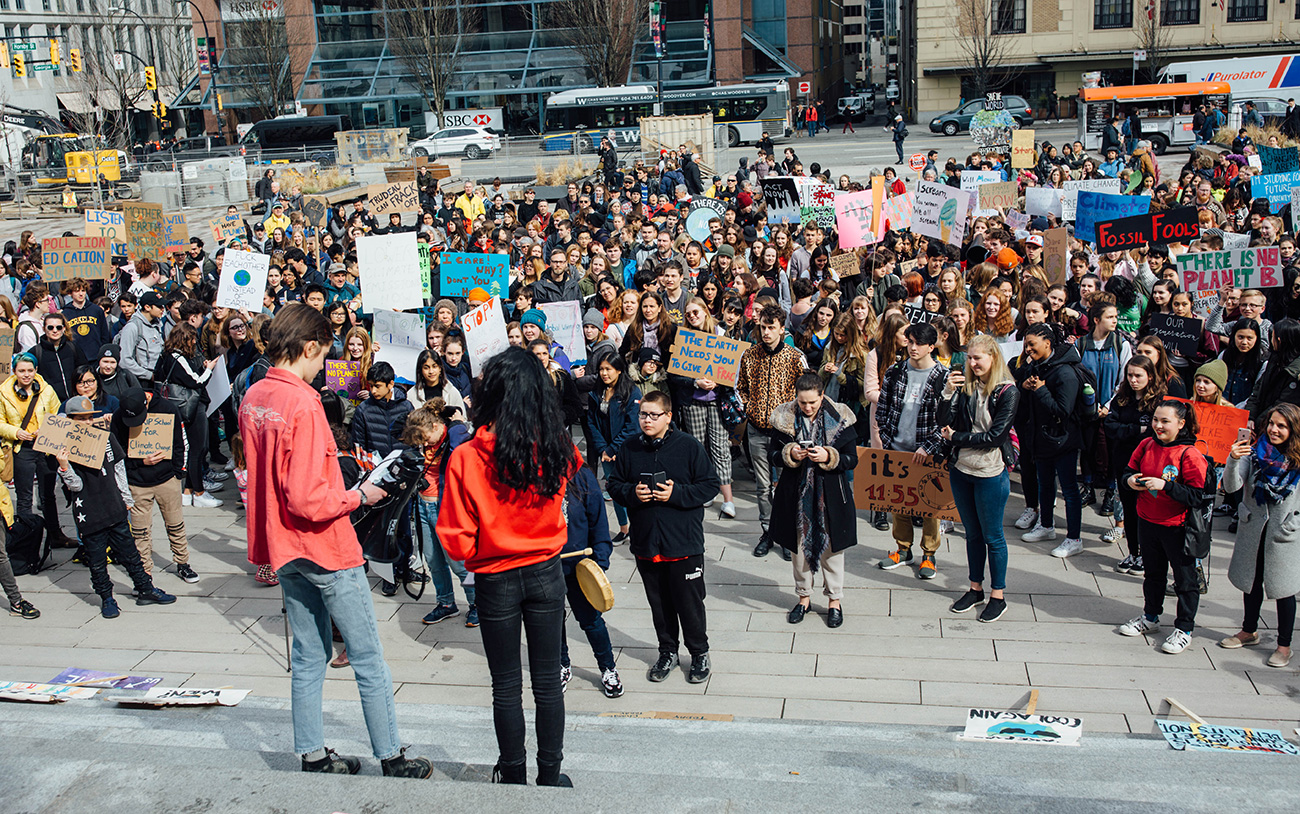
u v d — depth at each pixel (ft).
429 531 23.00
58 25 219.20
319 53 188.55
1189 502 20.07
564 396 23.18
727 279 41.19
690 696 20.03
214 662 22.40
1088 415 25.63
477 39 182.80
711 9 182.91
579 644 22.75
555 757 12.66
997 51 173.17
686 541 20.04
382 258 34.71
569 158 132.05
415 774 13.10
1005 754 15.51
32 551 28.14
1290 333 25.53
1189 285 33.22
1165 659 20.65
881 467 24.34
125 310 39.06
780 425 22.57
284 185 123.13
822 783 13.29
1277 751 16.02
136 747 13.87
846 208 44.16
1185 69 131.95
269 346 12.36
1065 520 28.78
